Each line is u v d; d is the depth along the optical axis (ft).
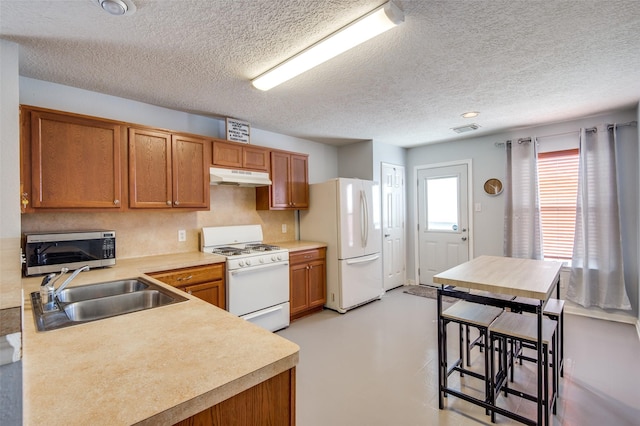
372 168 14.98
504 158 13.79
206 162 10.03
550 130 12.54
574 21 5.70
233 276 9.58
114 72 7.55
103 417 2.13
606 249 11.14
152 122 9.84
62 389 2.46
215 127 11.41
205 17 5.45
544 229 12.82
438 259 16.01
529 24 5.78
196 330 3.70
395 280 16.12
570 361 8.37
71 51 6.54
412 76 7.95
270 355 3.07
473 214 14.76
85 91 8.62
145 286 6.17
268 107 10.18
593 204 11.44
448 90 8.92
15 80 6.11
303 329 10.84
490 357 6.41
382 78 8.05
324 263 12.93
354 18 5.55
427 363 8.43
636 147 10.80
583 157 11.51
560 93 9.23
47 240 7.02
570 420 6.13
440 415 6.35
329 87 8.59
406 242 17.03
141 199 8.55
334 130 13.17
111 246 7.87
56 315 4.28
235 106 10.04
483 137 14.37
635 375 7.65
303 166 13.47
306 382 7.53
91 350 3.17
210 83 8.24
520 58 7.08
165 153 9.05
